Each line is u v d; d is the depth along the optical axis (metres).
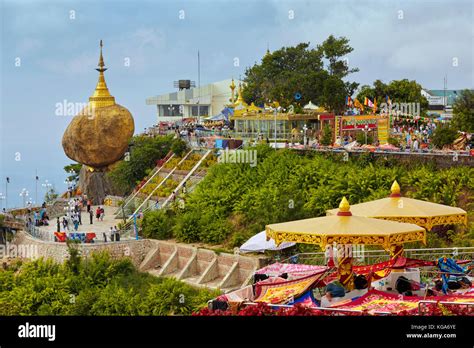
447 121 91.69
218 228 66.94
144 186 86.81
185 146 90.81
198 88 131.12
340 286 23.02
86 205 91.38
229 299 23.06
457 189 58.06
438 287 24.47
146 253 70.06
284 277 27.08
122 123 93.31
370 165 64.94
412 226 23.52
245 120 90.69
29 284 58.97
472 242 48.66
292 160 72.38
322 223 23.42
